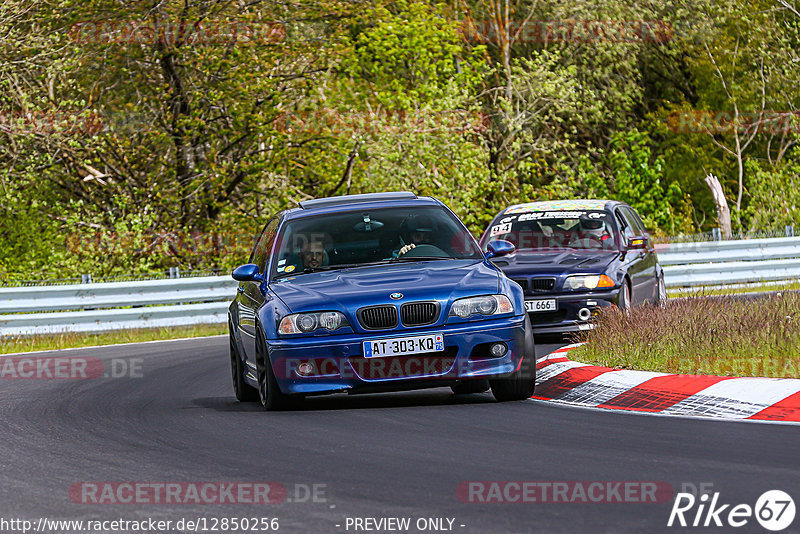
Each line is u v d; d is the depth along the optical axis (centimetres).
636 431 2403
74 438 2688
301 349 2881
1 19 8256
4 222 8369
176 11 8431
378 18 9431
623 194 11144
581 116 11756
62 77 8438
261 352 3012
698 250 7756
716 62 12775
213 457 2328
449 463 2134
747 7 12850
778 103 12825
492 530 1639
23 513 1895
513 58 11919
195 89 8725
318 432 2584
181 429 2750
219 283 6912
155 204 8744
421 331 2870
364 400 3177
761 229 10125
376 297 2895
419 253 3228
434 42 9800
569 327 4381
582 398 2920
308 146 9038
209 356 4809
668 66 13250
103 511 1886
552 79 10788
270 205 9300
